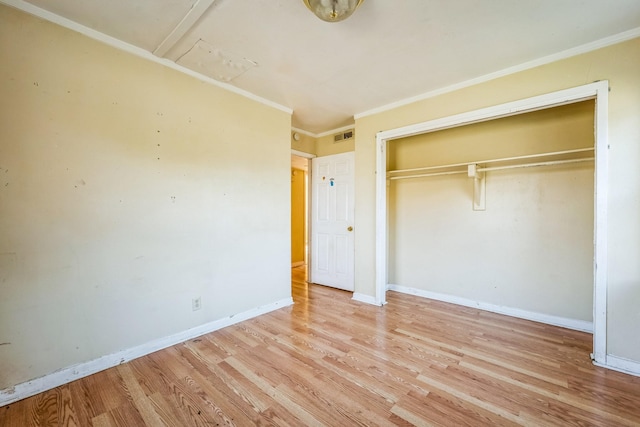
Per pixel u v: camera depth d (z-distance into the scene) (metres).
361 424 1.44
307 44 2.03
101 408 1.56
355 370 1.93
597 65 1.99
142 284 2.12
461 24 1.80
